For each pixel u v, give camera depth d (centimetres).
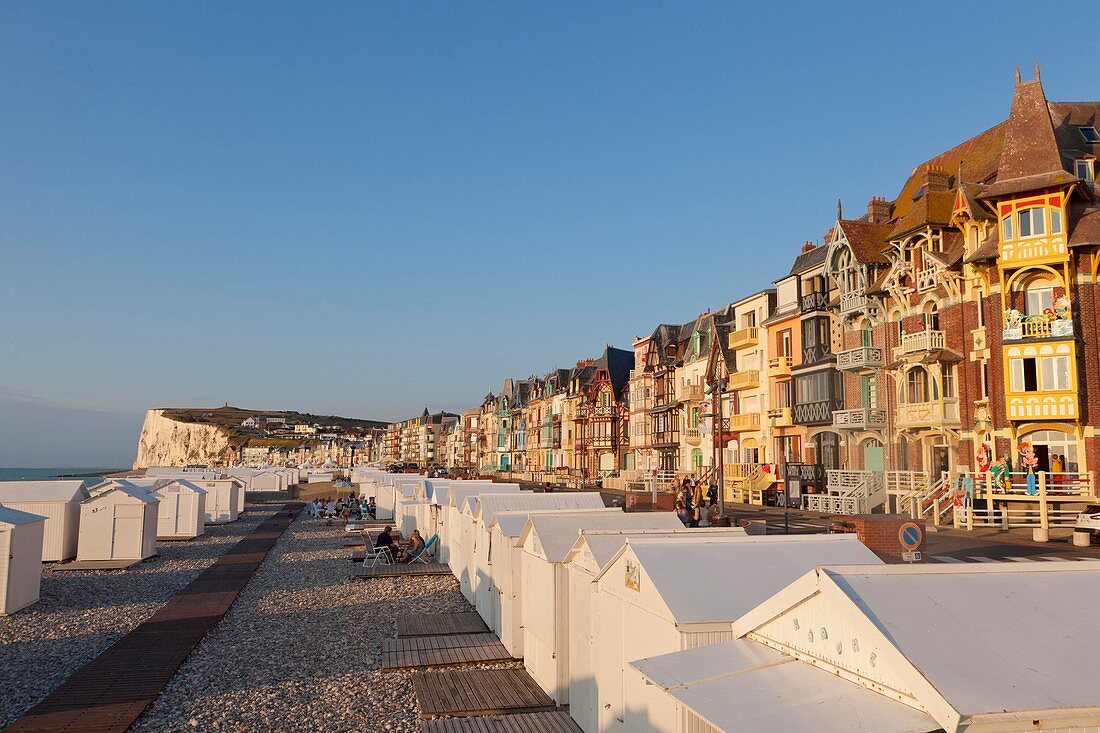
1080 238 3020
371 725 1381
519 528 1791
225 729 1374
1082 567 687
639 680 956
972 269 3353
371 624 2188
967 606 597
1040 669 521
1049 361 3041
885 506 3625
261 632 2125
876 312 4012
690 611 862
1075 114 3519
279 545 4278
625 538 1260
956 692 485
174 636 2039
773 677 629
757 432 5197
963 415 3397
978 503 3070
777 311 5000
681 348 6738
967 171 3834
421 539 3625
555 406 9719
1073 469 3019
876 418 3928
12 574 2358
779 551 1025
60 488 3509
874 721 509
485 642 1886
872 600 591
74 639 2030
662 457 6819
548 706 1418
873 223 4341
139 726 1389
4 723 1376
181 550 3984
